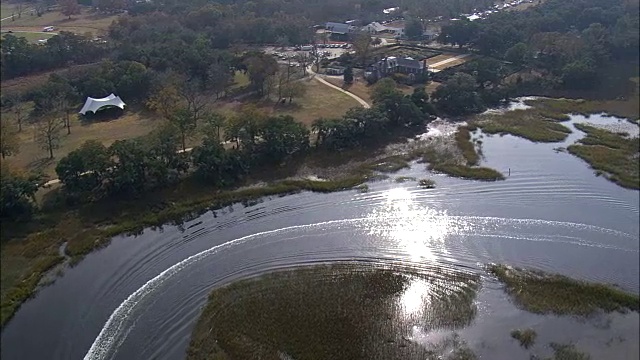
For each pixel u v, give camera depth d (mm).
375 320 63594
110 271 73375
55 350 60281
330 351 58969
